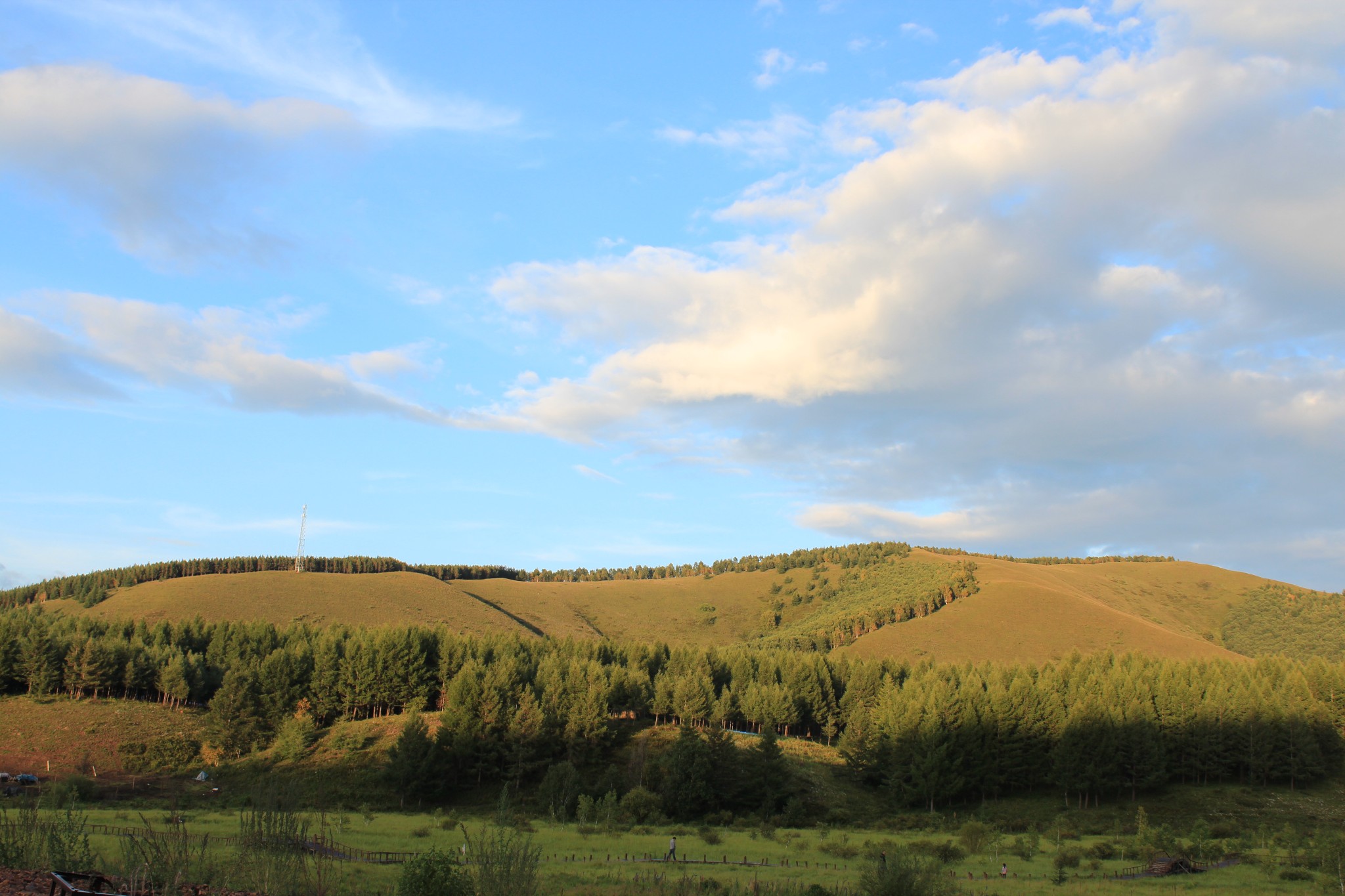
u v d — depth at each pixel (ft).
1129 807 333.01
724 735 317.42
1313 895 157.69
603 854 194.18
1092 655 494.59
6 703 361.30
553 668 385.70
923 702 362.53
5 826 83.92
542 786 298.35
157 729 351.67
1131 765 344.08
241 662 388.37
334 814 245.24
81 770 307.17
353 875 121.29
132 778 304.50
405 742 304.71
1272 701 369.91
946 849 214.69
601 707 345.92
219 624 473.26
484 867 77.05
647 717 440.45
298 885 76.84
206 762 329.11
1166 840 224.53
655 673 501.97
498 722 328.49
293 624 500.74
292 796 81.92
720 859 190.90
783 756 348.59
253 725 349.20
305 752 337.11
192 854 86.74
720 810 297.33
